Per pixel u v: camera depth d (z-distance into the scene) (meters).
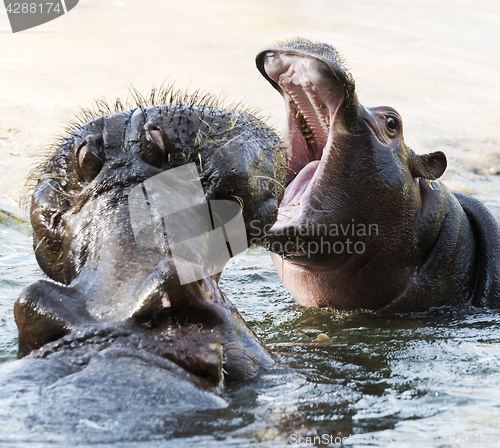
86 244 10.99
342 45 94.19
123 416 9.03
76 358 9.90
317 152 25.36
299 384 11.99
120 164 11.31
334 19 109.38
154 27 95.69
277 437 9.38
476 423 11.23
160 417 9.21
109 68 72.06
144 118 11.63
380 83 78.19
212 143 11.66
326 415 10.72
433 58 93.56
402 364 15.75
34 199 11.87
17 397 9.15
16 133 45.94
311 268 24.83
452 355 17.20
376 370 14.66
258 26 99.44
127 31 92.31
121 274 10.55
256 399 10.88
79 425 8.70
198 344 10.52
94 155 11.30
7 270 27.14
